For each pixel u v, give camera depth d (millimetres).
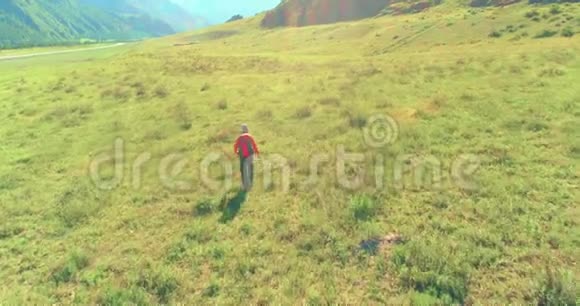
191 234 10867
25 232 11930
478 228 9586
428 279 8094
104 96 30219
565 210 9859
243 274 9062
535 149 13445
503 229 9398
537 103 17781
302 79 31469
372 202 11156
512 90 20531
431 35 65750
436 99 19844
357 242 9664
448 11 95125
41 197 14102
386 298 7863
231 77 35219
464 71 27031
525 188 11070
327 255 9383
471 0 98062
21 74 47969
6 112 27484
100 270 9781
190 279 9086
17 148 19859
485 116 17219
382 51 61281
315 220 10727
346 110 19969
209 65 44438
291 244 10016
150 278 9047
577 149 12930
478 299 7531
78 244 11062
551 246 8680
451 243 9086
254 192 12930
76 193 13953
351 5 145125
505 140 14469
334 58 48375
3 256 10812
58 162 17531
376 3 140000
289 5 161875
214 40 146000
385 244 9508
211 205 12352
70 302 8750
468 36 59531
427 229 9836
